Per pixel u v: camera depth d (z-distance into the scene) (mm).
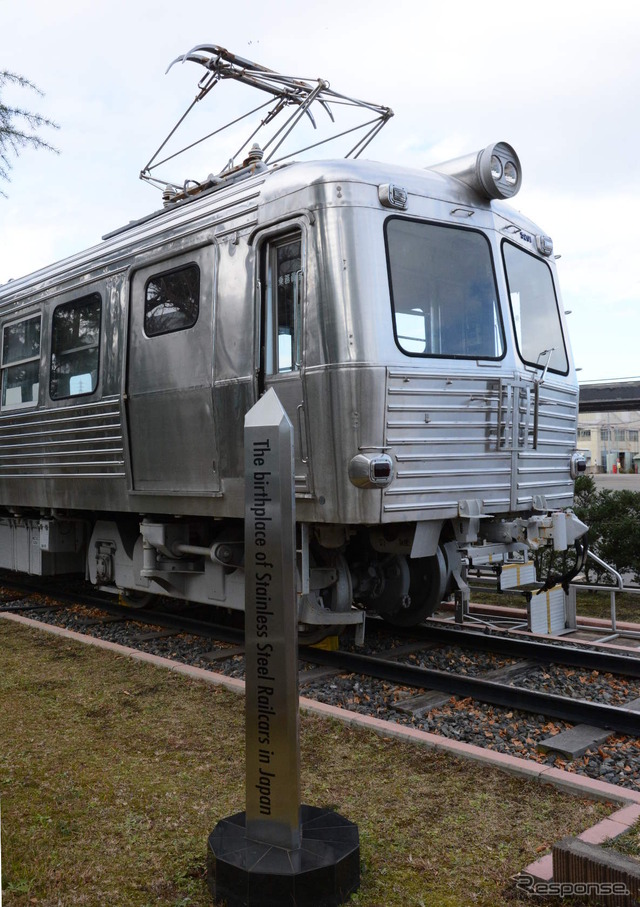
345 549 6527
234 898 2723
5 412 9023
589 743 4387
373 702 5312
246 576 2891
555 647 6156
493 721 4918
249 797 2877
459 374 5598
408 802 3576
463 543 6105
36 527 9297
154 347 6707
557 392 6695
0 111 7859
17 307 8812
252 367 5750
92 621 7988
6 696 5188
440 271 5730
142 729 4555
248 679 2879
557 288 7062
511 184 6164
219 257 6109
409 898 2809
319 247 5281
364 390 5086
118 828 3312
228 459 5988
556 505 6707
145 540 7051
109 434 7246
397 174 5574
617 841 3096
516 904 2777
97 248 7605
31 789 3699
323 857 2783
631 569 9789
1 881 2904
